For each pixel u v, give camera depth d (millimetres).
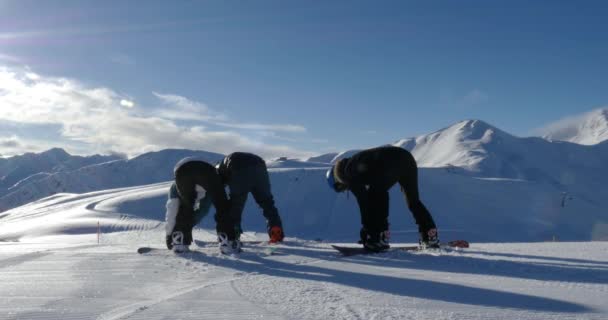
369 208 7809
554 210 98438
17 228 59031
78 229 54344
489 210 93625
